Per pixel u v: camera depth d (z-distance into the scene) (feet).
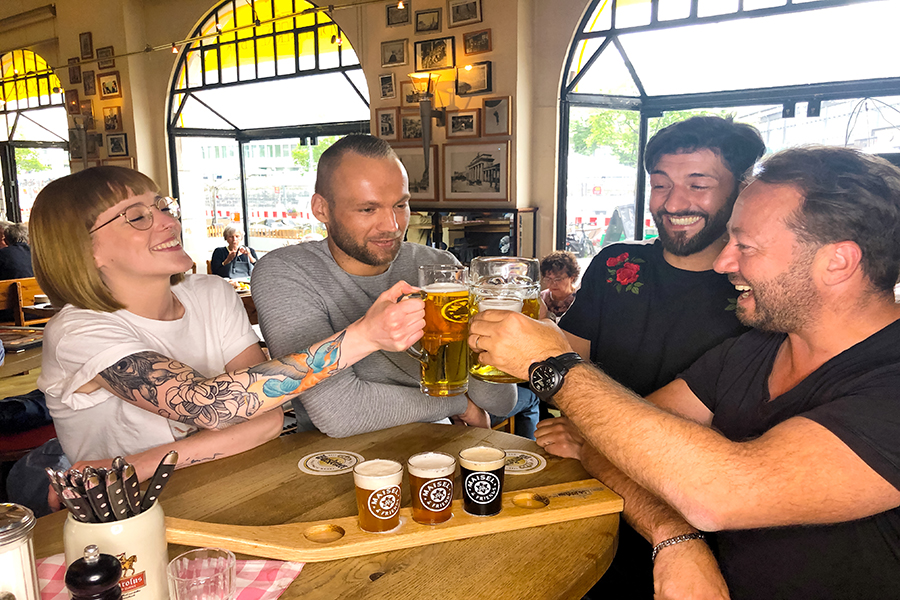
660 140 5.29
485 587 2.79
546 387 3.48
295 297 5.24
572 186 16.97
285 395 4.01
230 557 2.62
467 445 4.57
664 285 5.56
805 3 12.95
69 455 4.73
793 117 13.88
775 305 3.40
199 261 25.17
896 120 12.58
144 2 23.52
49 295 4.59
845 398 2.96
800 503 2.82
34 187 29.78
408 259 5.99
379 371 5.47
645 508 3.67
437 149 17.66
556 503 3.52
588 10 15.58
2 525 2.30
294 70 21.07
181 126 24.11
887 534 3.00
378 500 3.14
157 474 2.61
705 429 3.10
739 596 3.44
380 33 18.19
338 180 5.05
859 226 3.08
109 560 2.21
